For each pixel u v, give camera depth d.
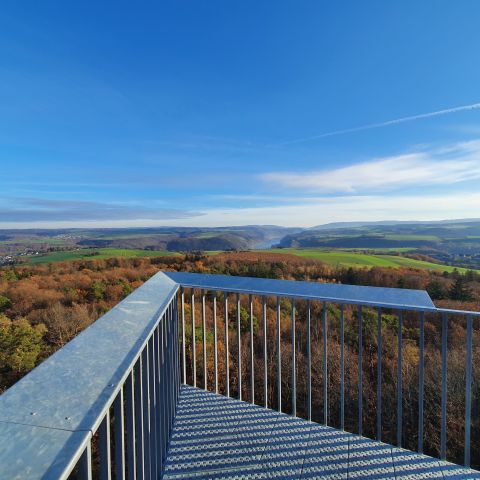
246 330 9.26
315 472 1.38
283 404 8.70
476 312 1.39
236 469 1.40
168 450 1.53
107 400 0.63
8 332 11.49
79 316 12.57
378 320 1.63
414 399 8.54
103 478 0.63
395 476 1.35
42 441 0.50
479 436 8.14
